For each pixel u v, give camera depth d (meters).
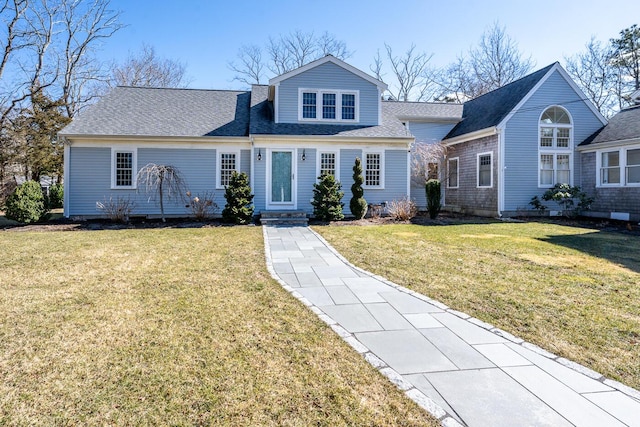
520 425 2.02
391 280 5.05
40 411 2.11
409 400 2.26
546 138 14.09
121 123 12.62
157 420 2.04
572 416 2.11
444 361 2.77
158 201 12.59
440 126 17.64
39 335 3.13
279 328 3.35
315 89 13.40
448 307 3.96
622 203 12.56
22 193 11.08
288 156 12.83
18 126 17.17
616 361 2.76
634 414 2.12
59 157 18.61
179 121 13.22
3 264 5.79
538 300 4.16
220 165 12.91
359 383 2.45
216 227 10.61
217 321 3.49
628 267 5.71
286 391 2.34
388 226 10.91
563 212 13.90
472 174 15.39
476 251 7.00
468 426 2.01
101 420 2.04
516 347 3.01
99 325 3.36
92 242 7.88
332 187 11.99
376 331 3.34
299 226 10.84
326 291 4.55
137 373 2.53
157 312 3.70
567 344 3.06
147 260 6.11
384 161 13.30
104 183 12.30
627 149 12.39
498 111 14.63
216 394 2.29
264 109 14.27
